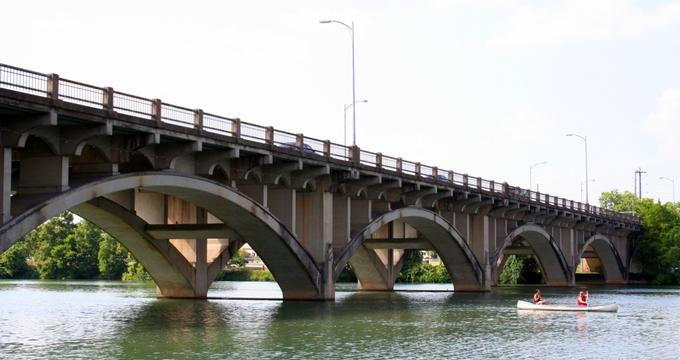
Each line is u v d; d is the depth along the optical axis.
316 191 58.75
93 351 34.75
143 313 53.97
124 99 39.06
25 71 33.97
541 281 123.00
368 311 56.66
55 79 35.16
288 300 61.34
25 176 37.66
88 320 49.06
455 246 79.56
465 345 38.19
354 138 67.44
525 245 108.62
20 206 35.47
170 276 66.00
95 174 40.28
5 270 178.38
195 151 43.88
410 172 68.50
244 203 50.34
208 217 60.06
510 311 58.91
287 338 39.59
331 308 56.84
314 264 58.56
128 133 40.38
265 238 55.22
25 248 180.12
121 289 101.88
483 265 84.62
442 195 74.56
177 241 66.56
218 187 47.62
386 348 36.56
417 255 143.12
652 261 135.88
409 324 47.56
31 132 35.44
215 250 69.12
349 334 41.66
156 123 40.66
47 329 43.72
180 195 47.59
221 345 36.84
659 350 37.31
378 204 67.81
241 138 47.53
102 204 54.41
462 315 54.88
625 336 42.94
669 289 107.50
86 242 174.25
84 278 174.25
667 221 138.62
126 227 57.91
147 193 57.94
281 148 51.47
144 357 33.03
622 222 127.69
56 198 36.38
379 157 63.75
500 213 87.81
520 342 39.72
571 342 40.00
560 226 107.56
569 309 60.62
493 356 34.75
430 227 75.38
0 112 34.25
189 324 46.06
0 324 46.53
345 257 61.44
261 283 136.25
